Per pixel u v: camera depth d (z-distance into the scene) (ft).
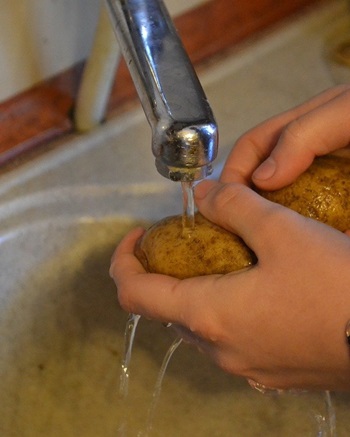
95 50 1.86
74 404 1.92
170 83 1.38
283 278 1.35
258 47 2.28
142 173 2.00
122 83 2.09
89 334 1.99
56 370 1.94
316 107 1.59
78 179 1.97
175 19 2.12
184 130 1.32
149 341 2.00
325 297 1.33
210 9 2.18
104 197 1.98
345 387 1.42
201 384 1.95
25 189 1.94
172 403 1.93
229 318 1.37
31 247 1.92
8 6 1.81
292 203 1.54
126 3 1.49
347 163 1.57
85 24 1.95
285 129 1.57
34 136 1.98
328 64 2.27
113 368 1.97
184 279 1.43
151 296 1.42
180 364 1.97
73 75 2.00
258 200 1.44
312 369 1.39
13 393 1.87
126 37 1.46
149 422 1.91
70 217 1.95
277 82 2.22
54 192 1.95
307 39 2.33
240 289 1.37
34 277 1.92
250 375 1.44
